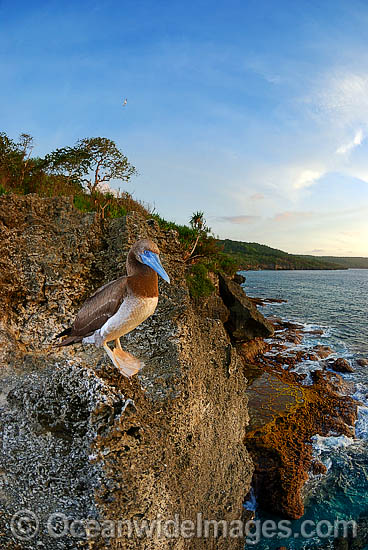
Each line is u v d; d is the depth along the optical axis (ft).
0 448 20.86
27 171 57.67
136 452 19.65
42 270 23.66
